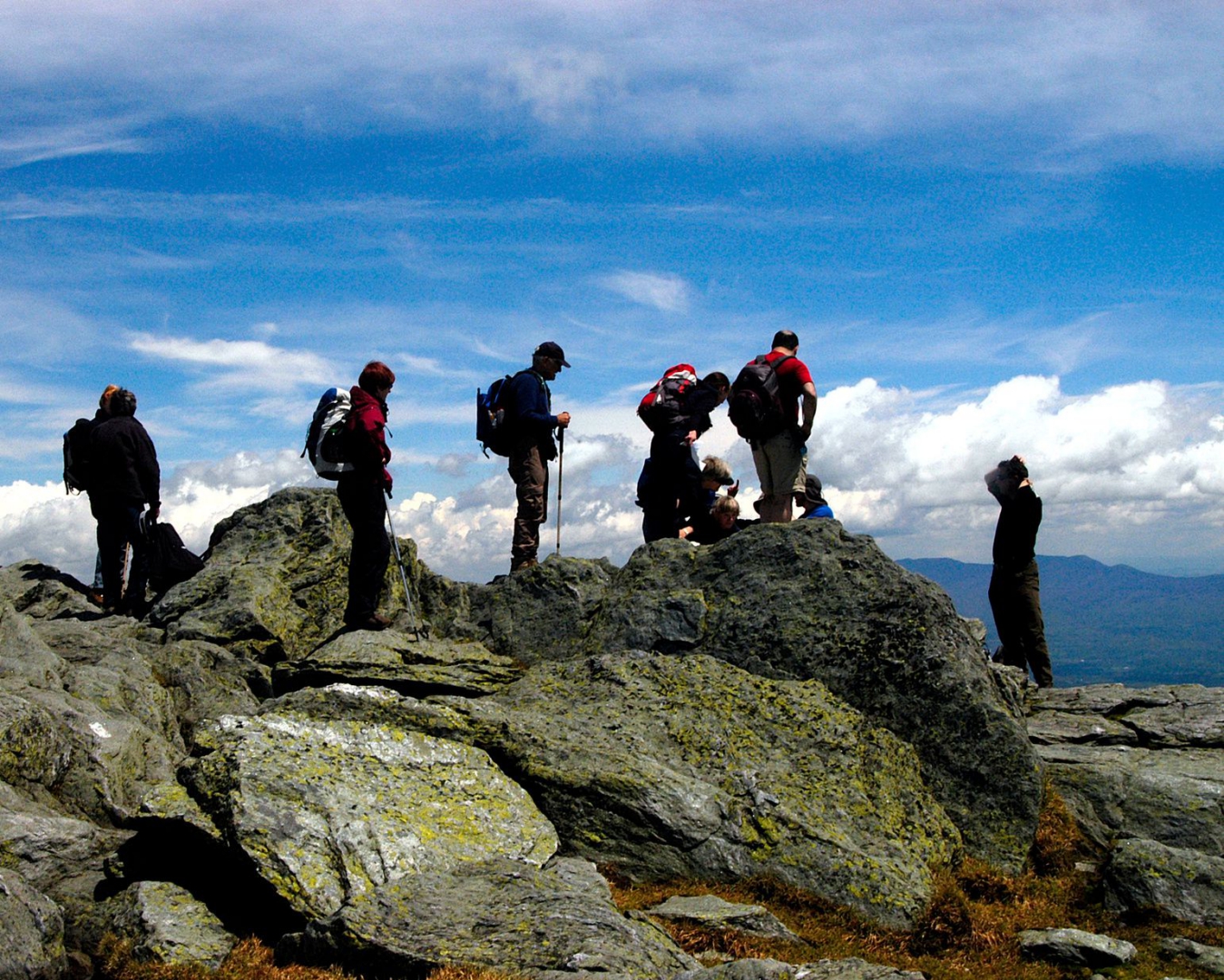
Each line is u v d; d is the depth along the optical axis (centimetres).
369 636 1457
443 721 1155
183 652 1469
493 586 1689
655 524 1752
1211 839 1206
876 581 1376
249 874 863
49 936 718
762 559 1465
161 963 770
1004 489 1800
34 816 917
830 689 1321
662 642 1441
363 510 1483
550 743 1132
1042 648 1786
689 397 1725
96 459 1762
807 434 1605
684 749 1187
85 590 1955
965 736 1245
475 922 791
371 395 1484
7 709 989
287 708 1195
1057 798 1279
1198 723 1482
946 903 1009
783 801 1106
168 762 1134
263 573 1692
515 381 1727
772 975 732
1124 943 971
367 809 943
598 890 917
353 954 757
